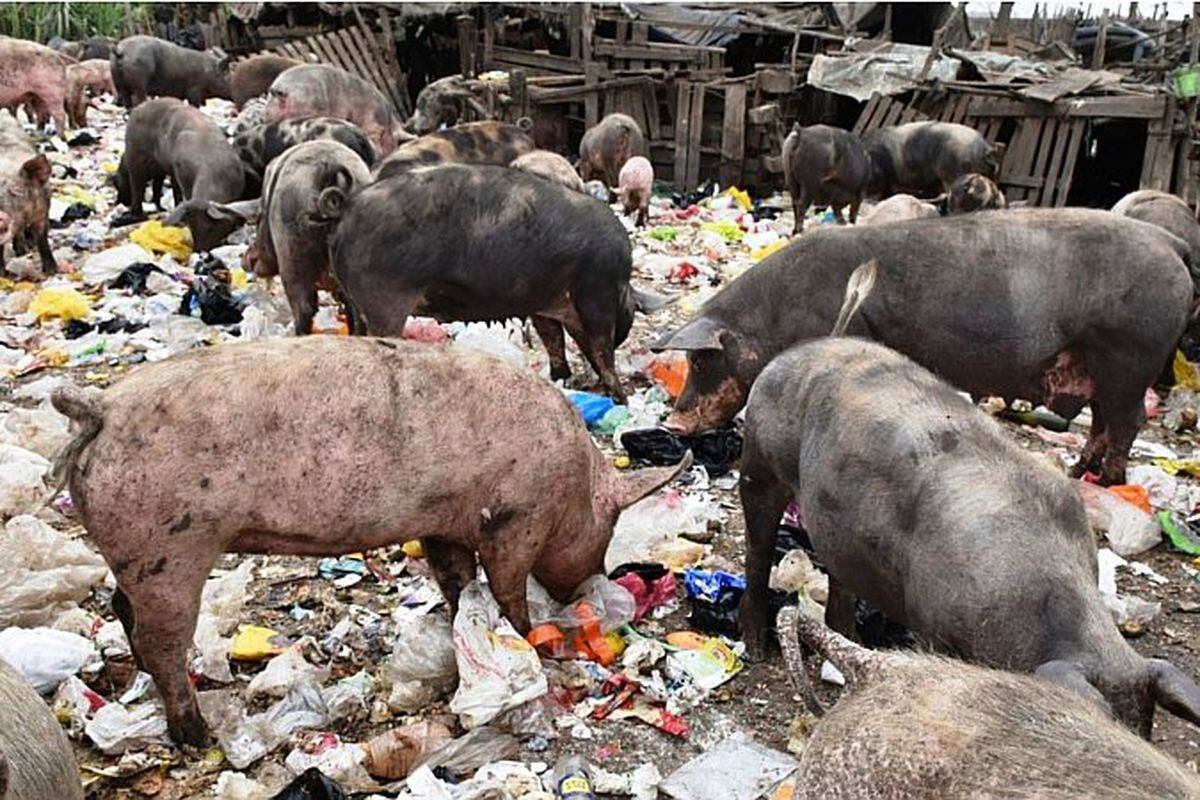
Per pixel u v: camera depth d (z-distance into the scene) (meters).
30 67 13.84
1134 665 2.96
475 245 6.02
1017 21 18.92
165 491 3.40
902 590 3.56
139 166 10.30
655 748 3.94
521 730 3.89
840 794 2.08
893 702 2.18
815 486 3.80
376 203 5.98
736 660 4.43
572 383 7.15
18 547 4.55
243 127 11.84
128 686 4.11
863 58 13.98
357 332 7.17
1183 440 6.68
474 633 3.93
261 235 7.64
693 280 9.48
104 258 8.76
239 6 18.62
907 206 9.57
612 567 4.96
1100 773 1.83
